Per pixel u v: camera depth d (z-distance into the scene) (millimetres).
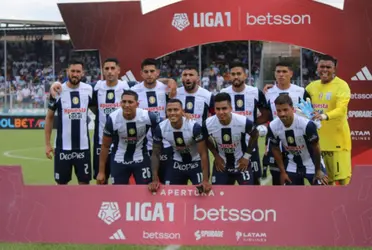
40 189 5531
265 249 5133
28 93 25734
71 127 7109
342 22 8414
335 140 7207
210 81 27812
